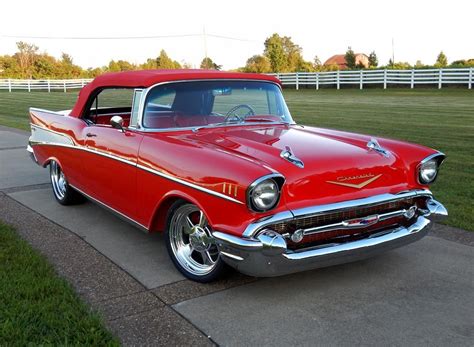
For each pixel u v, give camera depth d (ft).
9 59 242.37
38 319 9.97
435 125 40.88
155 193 12.72
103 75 16.29
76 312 10.32
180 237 12.78
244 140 12.53
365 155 11.82
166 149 12.35
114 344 9.16
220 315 10.64
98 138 15.14
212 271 11.78
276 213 10.36
